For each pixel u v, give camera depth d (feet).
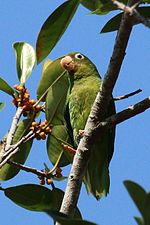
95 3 29.19
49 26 26.37
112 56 25.29
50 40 26.94
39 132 29.45
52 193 29.14
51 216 17.52
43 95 30.53
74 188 25.89
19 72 31.01
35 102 29.81
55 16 25.98
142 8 27.09
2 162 27.09
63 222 17.29
